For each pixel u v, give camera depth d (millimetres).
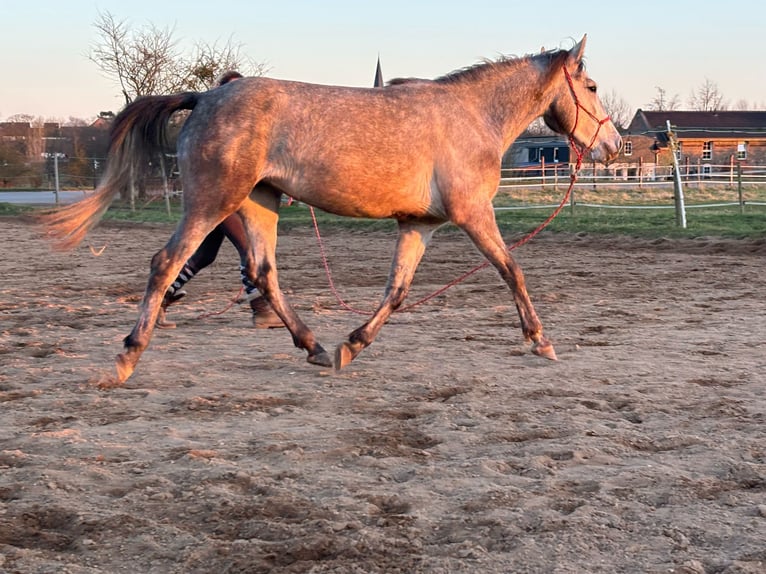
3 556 3650
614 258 16016
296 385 6645
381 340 8438
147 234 23766
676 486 4477
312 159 6402
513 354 7766
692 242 17750
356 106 6512
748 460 4930
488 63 7137
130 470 4707
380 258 16734
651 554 3703
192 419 5719
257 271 7078
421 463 4871
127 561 3672
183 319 9719
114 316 9961
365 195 6566
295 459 4883
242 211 6980
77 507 4172
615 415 5848
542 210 27516
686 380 6770
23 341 8312
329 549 3734
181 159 6422
